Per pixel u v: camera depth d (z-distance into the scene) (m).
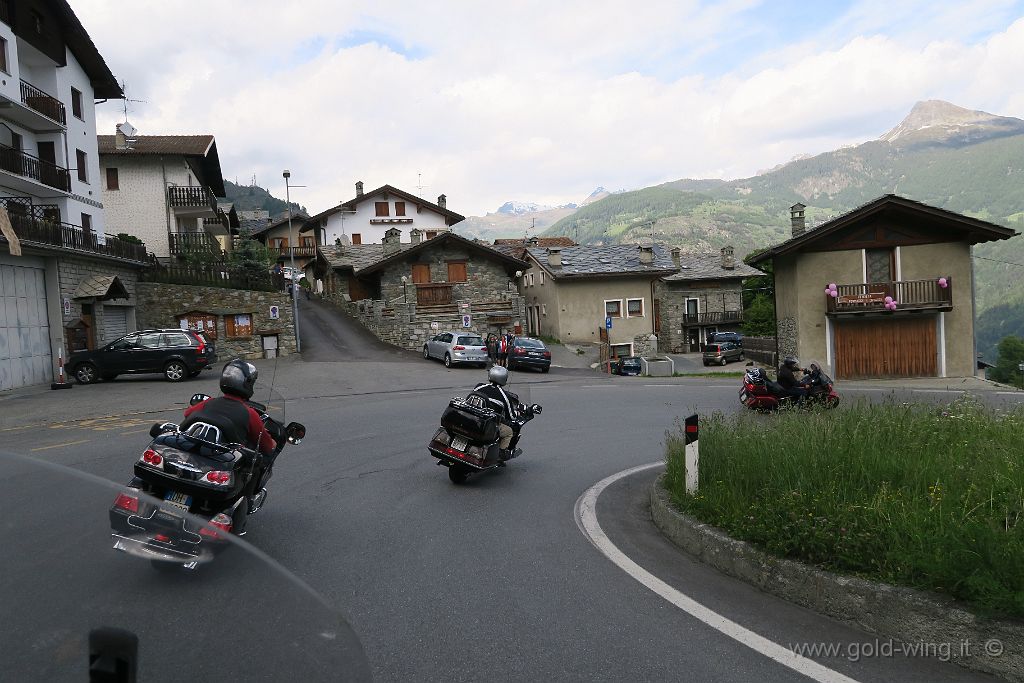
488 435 8.12
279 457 9.77
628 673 3.39
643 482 8.48
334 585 4.68
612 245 49.91
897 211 26.53
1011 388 22.55
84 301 24.64
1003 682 3.29
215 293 31.22
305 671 1.73
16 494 1.64
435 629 3.95
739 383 23.52
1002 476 5.13
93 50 29.83
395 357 32.06
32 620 1.48
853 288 26.89
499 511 6.95
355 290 46.66
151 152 40.19
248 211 86.75
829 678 3.32
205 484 4.48
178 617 1.61
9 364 20.92
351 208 62.12
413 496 7.56
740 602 4.39
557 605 4.34
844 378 27.05
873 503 4.78
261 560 1.83
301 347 33.88
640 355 43.81
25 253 21.84
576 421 14.23
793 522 4.68
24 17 25.70
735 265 57.69
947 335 26.80
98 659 1.51
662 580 4.82
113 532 1.65
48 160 27.88
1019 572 3.53
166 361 21.75
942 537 4.05
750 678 3.33
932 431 6.95
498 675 3.37
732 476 6.15
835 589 4.09
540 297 46.34
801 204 31.98
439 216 64.06
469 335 29.72
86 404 16.45
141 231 40.28
